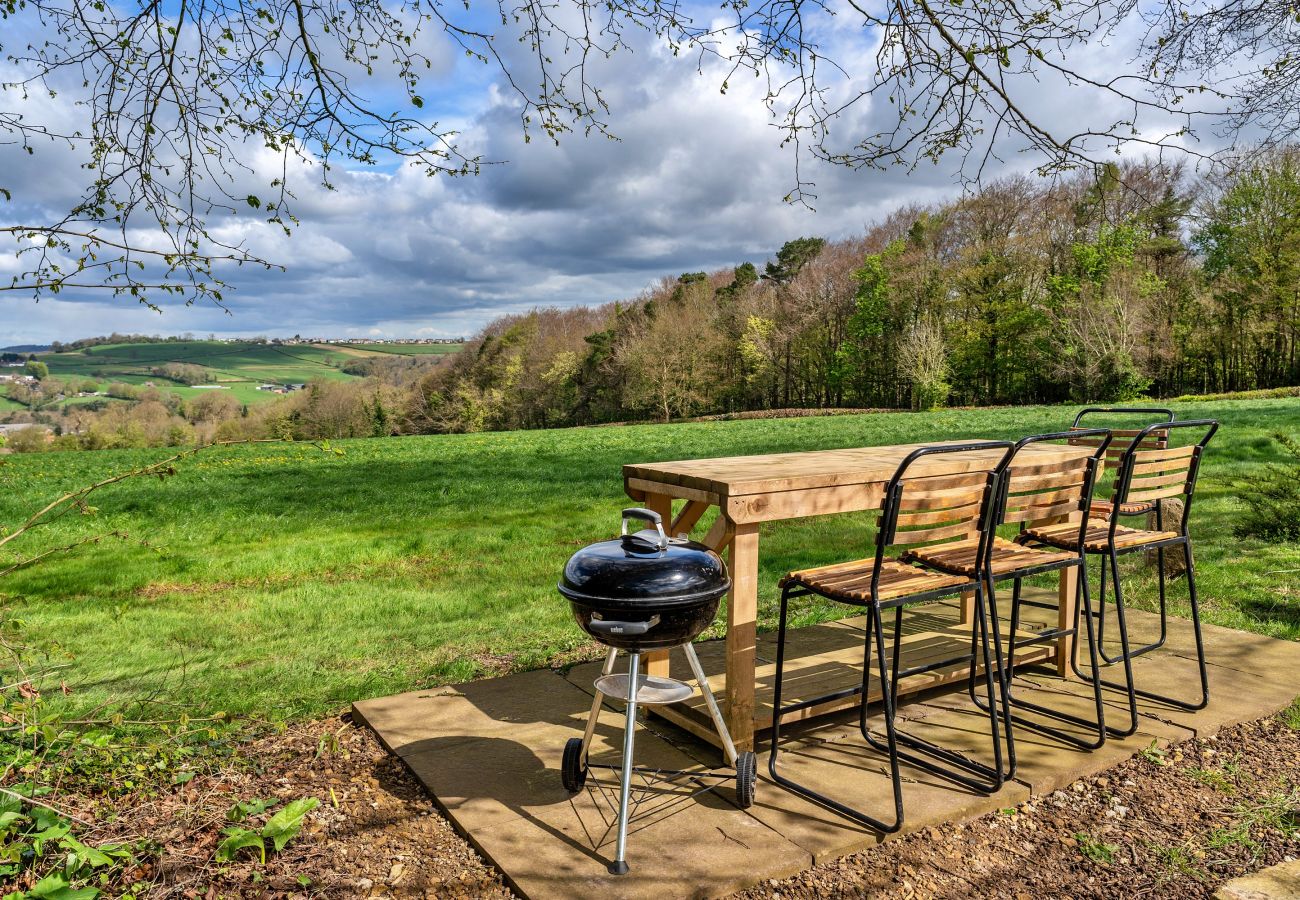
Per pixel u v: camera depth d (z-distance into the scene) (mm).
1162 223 41594
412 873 2533
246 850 2629
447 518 11359
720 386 63906
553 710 3828
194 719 3479
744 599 3107
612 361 67312
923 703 3891
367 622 5828
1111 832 2818
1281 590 5660
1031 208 45000
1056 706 3816
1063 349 42656
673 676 3988
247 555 8750
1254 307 39344
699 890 2369
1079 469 3545
